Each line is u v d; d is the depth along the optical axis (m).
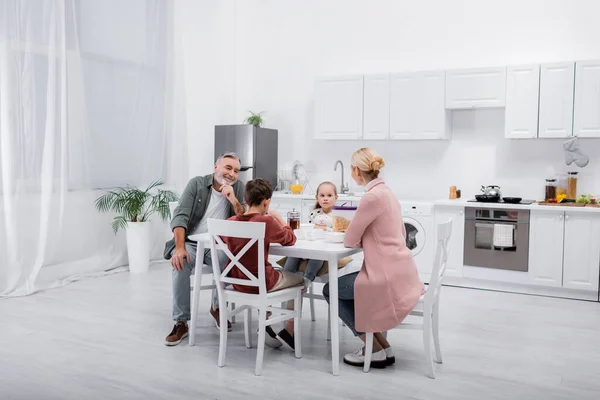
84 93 5.53
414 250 5.58
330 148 6.76
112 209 5.95
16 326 4.01
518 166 5.77
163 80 6.36
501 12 5.80
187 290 3.73
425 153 6.20
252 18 7.15
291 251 3.21
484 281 5.35
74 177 5.48
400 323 3.12
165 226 6.59
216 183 3.88
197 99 6.79
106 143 5.78
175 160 6.54
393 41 6.35
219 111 7.07
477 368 3.27
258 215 3.22
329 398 2.84
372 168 3.21
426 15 6.16
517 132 5.38
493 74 5.44
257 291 3.22
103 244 5.89
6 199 4.77
